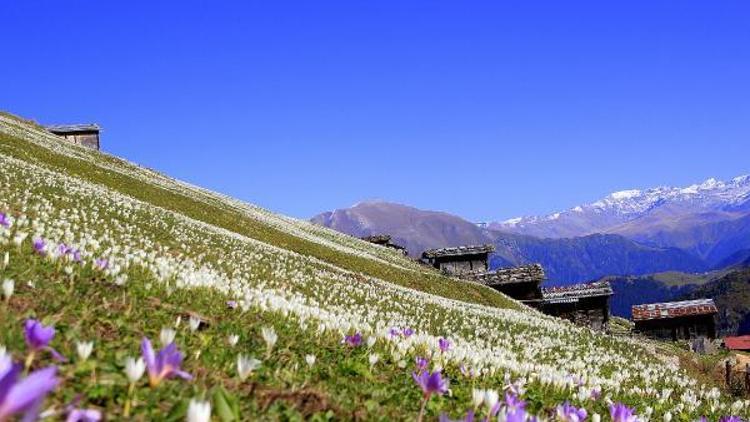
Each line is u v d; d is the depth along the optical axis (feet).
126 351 22.06
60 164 168.04
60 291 30.50
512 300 201.26
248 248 117.60
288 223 270.05
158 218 112.78
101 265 39.52
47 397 16.52
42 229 56.03
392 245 422.00
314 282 97.86
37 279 31.76
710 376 99.25
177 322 27.78
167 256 76.69
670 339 276.00
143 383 18.99
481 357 40.42
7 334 20.11
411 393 26.78
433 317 92.02
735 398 74.43
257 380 23.26
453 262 326.65
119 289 34.78
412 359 35.55
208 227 137.59
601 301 284.82
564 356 78.64
